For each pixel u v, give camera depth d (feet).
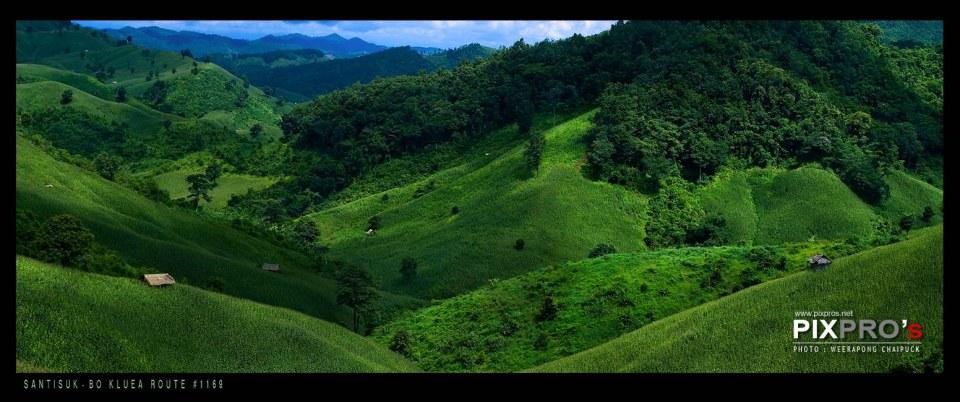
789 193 644.69
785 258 374.63
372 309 424.87
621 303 359.87
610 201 622.54
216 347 279.08
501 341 355.15
